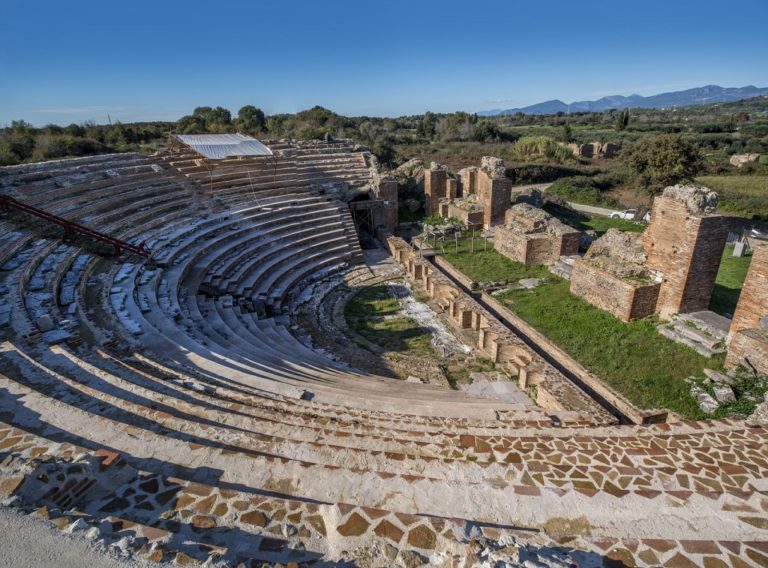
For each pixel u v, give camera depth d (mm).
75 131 44844
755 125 94875
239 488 6320
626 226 35531
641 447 8414
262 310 21250
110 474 5926
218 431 7777
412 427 9312
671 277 18500
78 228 18922
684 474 7516
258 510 5469
